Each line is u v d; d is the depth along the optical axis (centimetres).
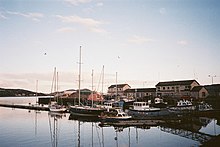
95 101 8956
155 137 3575
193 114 5534
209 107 6481
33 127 4662
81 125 4906
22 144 3219
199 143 3161
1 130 4291
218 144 2955
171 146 3025
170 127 4428
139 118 5231
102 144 3222
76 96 11281
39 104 11262
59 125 4916
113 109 6241
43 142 3341
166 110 6425
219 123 4816
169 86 9725
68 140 3475
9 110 9138
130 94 11181
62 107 7875
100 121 5378
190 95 8875
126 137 3622
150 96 9150
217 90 9281
